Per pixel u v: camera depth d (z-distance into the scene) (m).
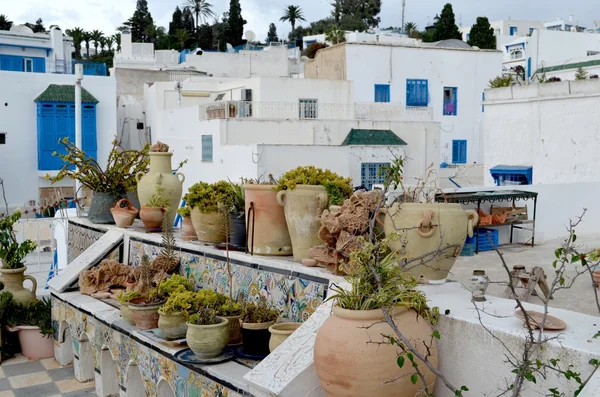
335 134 28.62
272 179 6.57
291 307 5.25
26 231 13.35
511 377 3.52
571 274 8.02
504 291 7.00
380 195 4.71
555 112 17.84
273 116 29.36
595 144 16.89
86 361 7.17
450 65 36.47
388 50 35.06
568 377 3.08
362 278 3.85
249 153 24.20
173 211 8.25
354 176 26.30
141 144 37.16
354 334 3.58
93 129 33.03
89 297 7.39
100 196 9.18
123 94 40.03
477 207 11.18
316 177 5.52
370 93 35.03
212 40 89.25
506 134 19.33
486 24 58.06
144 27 89.56
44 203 32.19
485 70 37.16
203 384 4.80
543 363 3.34
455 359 3.85
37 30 78.69
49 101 31.95
